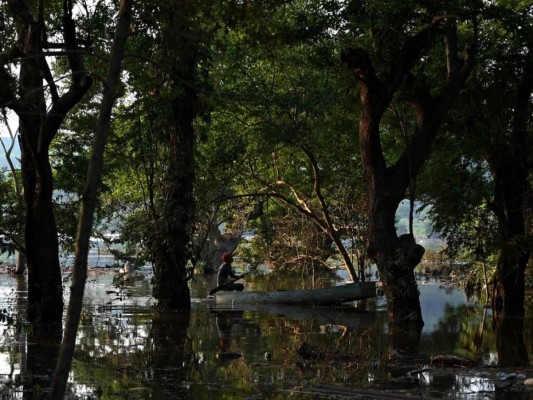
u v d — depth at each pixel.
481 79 21.72
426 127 19.09
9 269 42.69
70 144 24.73
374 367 13.15
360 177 28.91
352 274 26.61
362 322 20.56
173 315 21.89
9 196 23.14
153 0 9.77
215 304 25.31
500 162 21.98
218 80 24.77
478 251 23.22
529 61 20.78
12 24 16.92
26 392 10.92
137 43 17.66
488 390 11.20
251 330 18.52
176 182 22.91
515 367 13.20
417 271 42.84
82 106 24.31
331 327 19.25
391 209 19.08
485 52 21.25
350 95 24.56
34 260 18.50
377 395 10.82
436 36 19.98
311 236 32.50
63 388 7.10
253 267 39.16
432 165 24.17
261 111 25.05
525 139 21.69
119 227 26.84
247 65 25.47
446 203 23.53
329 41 21.58
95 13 17.14
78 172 24.61
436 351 15.34
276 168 30.31
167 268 23.31
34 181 18.53
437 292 31.52
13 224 22.30
